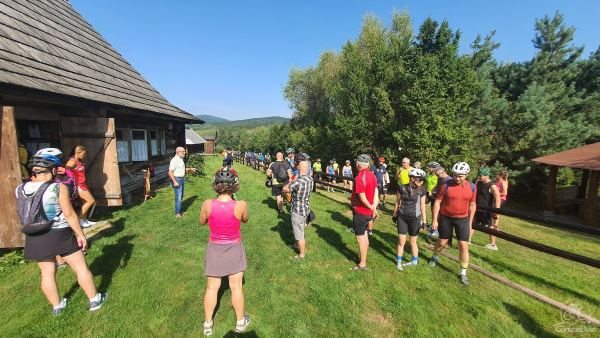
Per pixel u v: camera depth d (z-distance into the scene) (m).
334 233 6.74
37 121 6.69
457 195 4.54
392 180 17.91
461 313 3.79
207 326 3.27
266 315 3.66
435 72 16.14
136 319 3.45
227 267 3.18
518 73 18.98
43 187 3.12
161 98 13.48
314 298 4.05
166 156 13.29
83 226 6.30
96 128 6.98
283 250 5.66
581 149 13.98
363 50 26.53
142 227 6.55
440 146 15.95
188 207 8.52
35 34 7.23
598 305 4.08
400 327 3.52
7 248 4.98
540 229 9.44
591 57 19.64
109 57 11.34
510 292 4.33
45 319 3.35
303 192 5.06
